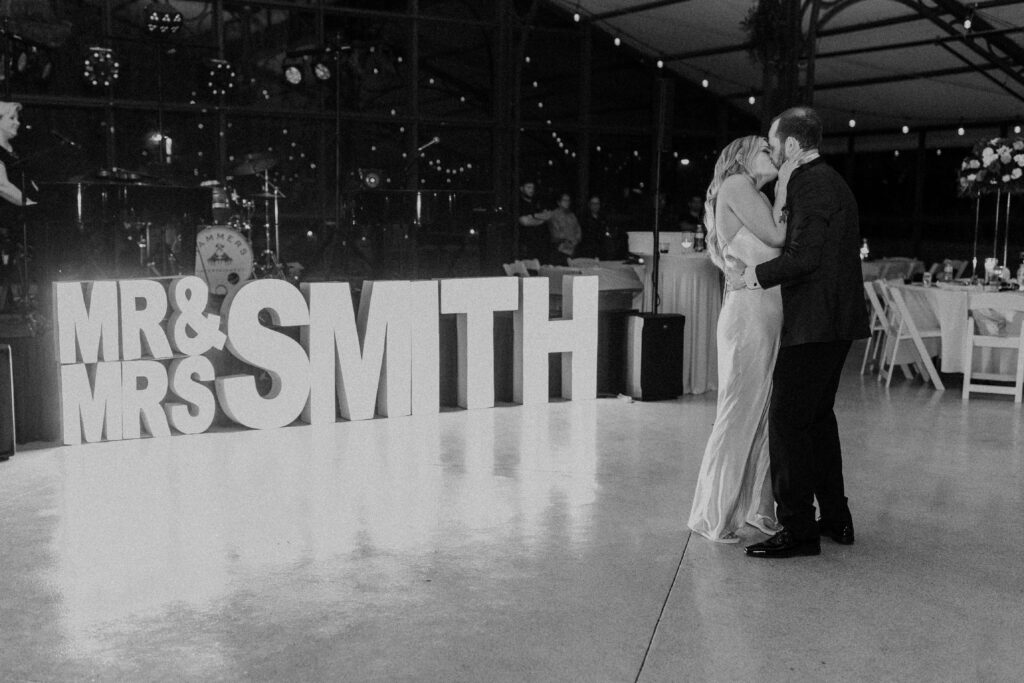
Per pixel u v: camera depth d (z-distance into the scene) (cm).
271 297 641
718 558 398
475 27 1318
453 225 1102
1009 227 1409
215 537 421
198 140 1181
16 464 546
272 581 370
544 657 306
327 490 495
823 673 296
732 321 408
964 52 1105
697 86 1493
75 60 1097
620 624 332
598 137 1434
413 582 370
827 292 381
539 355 738
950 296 798
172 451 579
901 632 326
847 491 498
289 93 1227
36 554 399
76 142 1112
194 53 1163
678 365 771
